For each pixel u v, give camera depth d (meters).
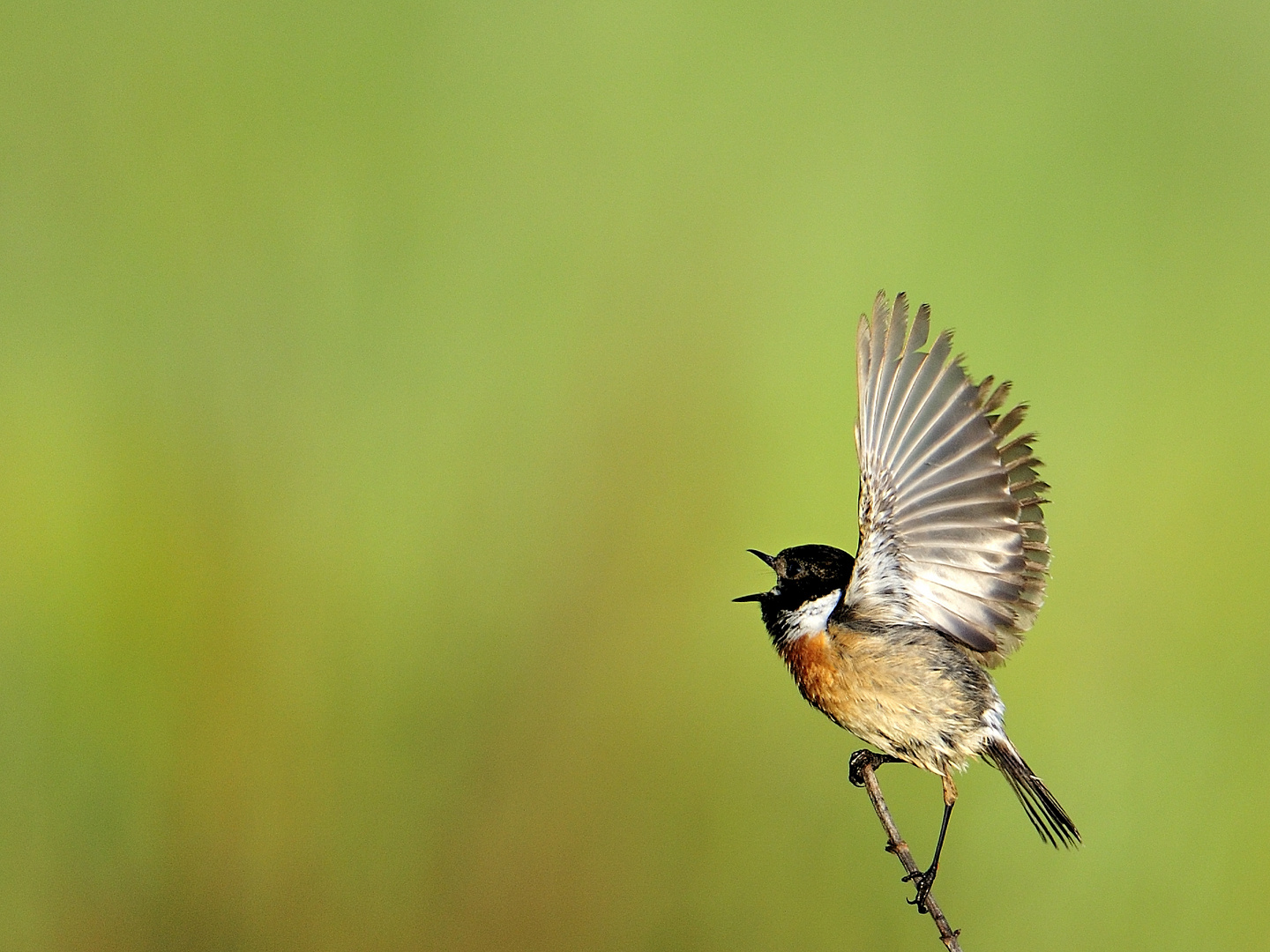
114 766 10.81
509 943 10.72
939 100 14.84
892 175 14.29
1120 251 13.81
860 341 6.58
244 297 12.93
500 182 13.95
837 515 12.62
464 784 11.20
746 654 11.85
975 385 6.42
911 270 13.65
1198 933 10.37
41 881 10.47
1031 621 6.59
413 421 12.74
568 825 11.09
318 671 11.42
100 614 11.29
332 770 11.05
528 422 12.84
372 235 13.39
